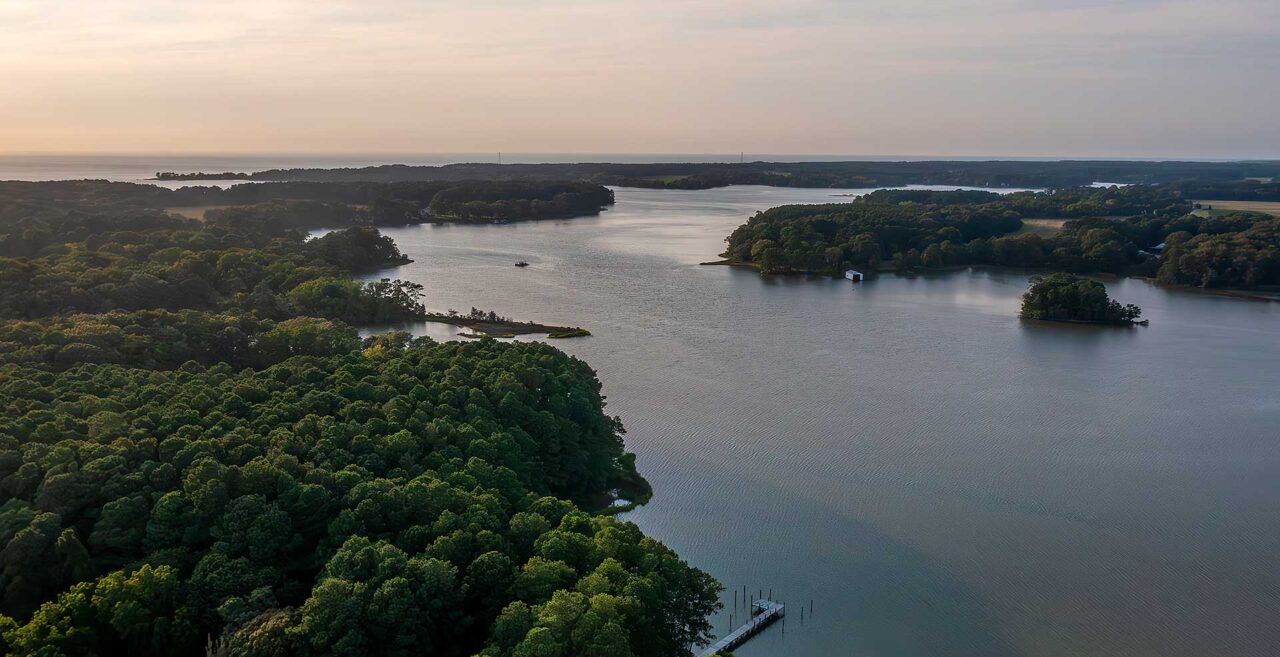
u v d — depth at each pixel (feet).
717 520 429.38
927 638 338.75
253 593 273.54
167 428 370.53
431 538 307.99
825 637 337.93
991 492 463.01
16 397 406.00
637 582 278.05
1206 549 406.41
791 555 397.19
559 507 351.25
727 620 347.56
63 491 308.60
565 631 252.21
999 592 370.12
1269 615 355.15
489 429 408.05
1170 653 331.16
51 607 262.26
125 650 272.72
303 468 343.67
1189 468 496.23
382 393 437.58
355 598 263.49
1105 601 364.38
